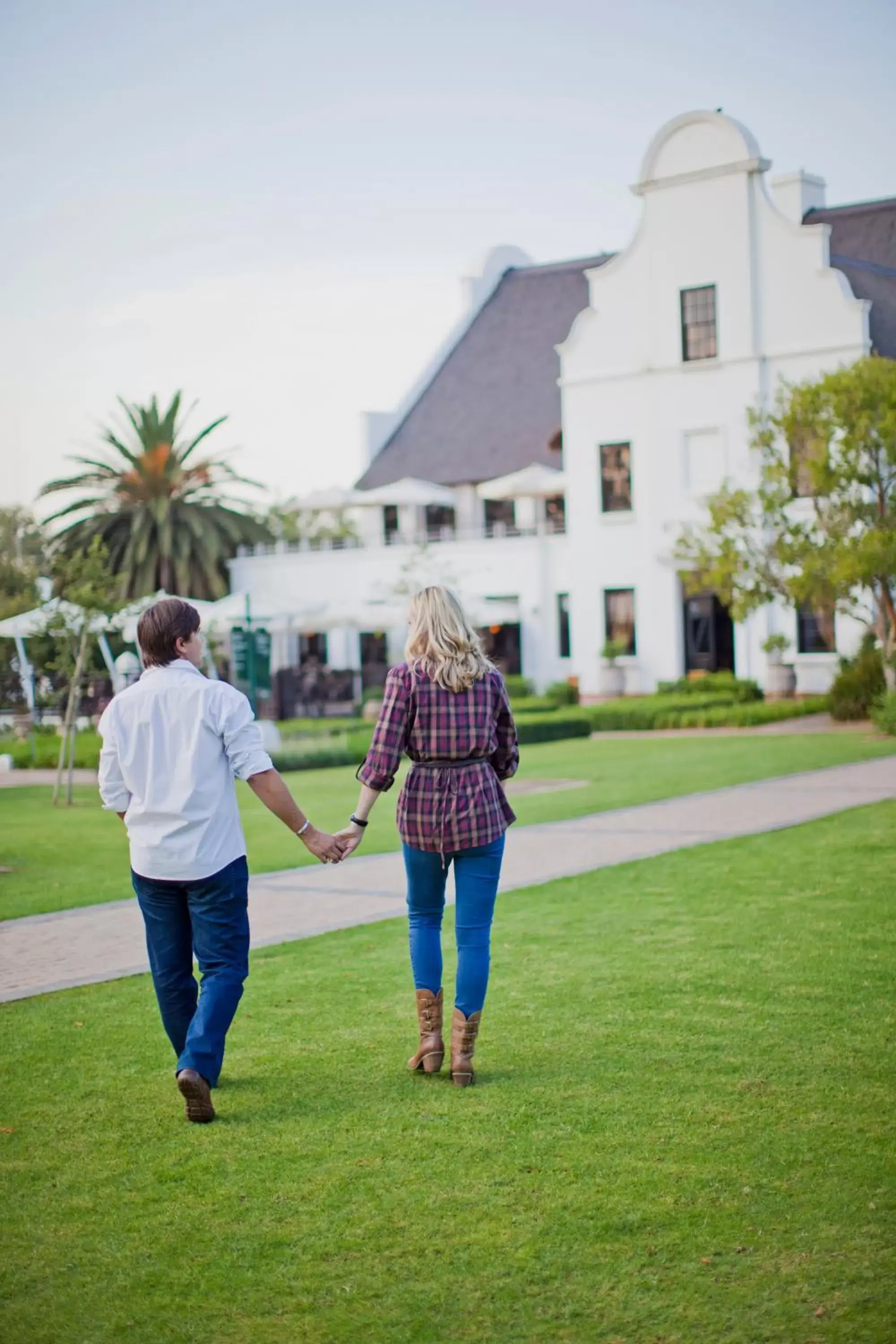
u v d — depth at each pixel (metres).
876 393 22.39
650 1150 4.28
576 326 36.31
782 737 23.02
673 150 34.41
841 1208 3.81
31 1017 6.12
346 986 6.45
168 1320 3.39
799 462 23.91
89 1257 3.73
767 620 33.34
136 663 29.78
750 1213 3.81
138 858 4.88
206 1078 4.66
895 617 23.31
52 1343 3.31
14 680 35.12
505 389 43.94
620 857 10.09
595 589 36.50
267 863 10.83
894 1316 3.25
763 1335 3.20
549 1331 3.26
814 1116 4.50
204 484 46.72
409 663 5.11
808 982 6.18
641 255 35.22
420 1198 4.00
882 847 9.80
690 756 19.59
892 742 19.97
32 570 46.25
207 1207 4.01
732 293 33.94
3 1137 4.61
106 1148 4.49
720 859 9.70
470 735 5.05
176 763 4.82
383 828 12.95
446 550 39.66
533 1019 5.75
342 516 55.12
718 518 24.72
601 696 36.03
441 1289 3.48
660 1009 5.83
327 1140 4.48
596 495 36.38
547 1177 4.11
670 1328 3.25
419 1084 5.00
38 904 9.30
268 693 33.97
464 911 5.08
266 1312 3.41
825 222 38.22
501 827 5.11
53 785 20.72
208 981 4.84
